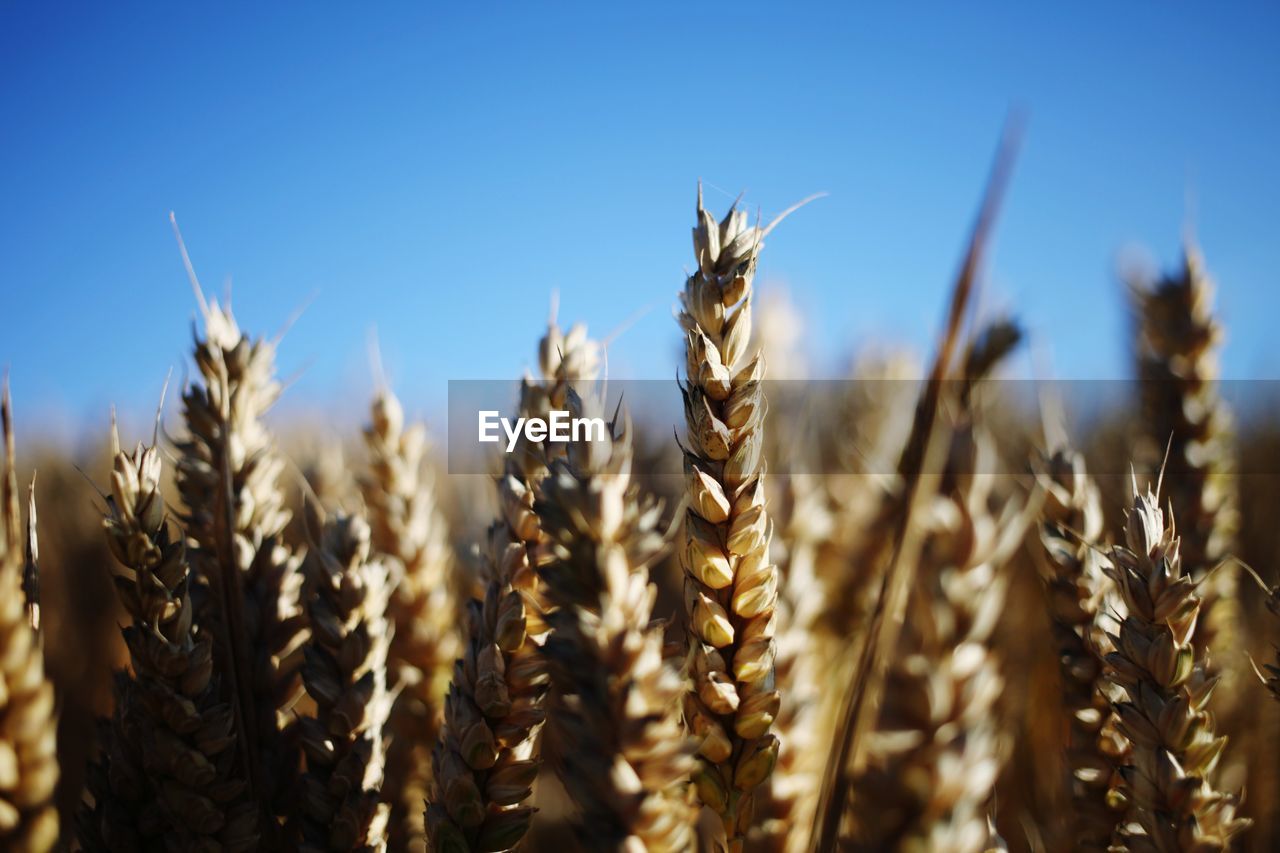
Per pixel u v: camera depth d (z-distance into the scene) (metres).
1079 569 0.21
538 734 0.19
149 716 0.18
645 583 0.16
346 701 0.20
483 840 0.17
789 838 0.20
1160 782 0.18
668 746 0.15
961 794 0.15
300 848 0.19
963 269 0.17
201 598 0.22
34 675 0.17
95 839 0.19
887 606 0.17
